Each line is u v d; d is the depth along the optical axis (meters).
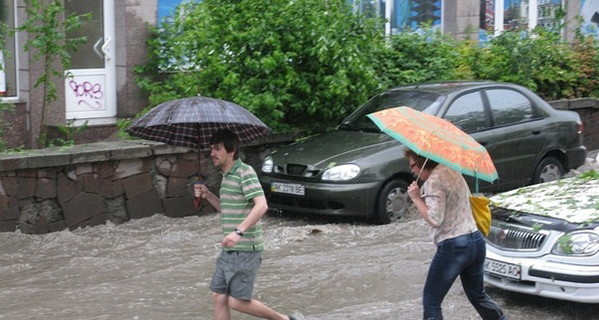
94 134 21.73
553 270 10.94
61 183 16.23
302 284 13.19
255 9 19.27
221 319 9.91
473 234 9.77
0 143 17.58
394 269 13.83
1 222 15.56
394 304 12.19
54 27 18.91
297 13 19.12
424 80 22.23
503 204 12.02
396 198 17.05
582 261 10.81
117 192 16.95
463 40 27.25
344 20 19.61
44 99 19.30
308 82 19.38
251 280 9.79
